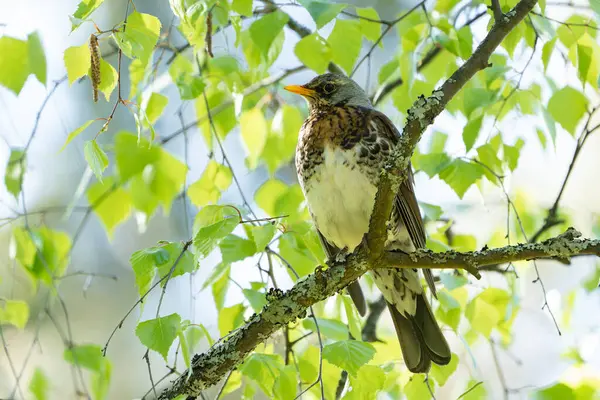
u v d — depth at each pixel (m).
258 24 10.01
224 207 9.40
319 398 9.85
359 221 10.70
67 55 8.76
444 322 10.71
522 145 11.20
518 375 15.16
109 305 16.84
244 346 8.85
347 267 8.82
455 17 11.44
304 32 12.81
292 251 10.15
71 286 16.69
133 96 10.82
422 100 8.20
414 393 10.33
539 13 10.66
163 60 12.69
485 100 10.43
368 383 9.12
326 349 8.66
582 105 10.53
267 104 12.35
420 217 10.70
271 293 9.06
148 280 8.72
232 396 15.27
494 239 12.24
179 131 11.30
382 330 12.64
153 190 10.98
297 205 11.35
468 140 10.50
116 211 11.13
